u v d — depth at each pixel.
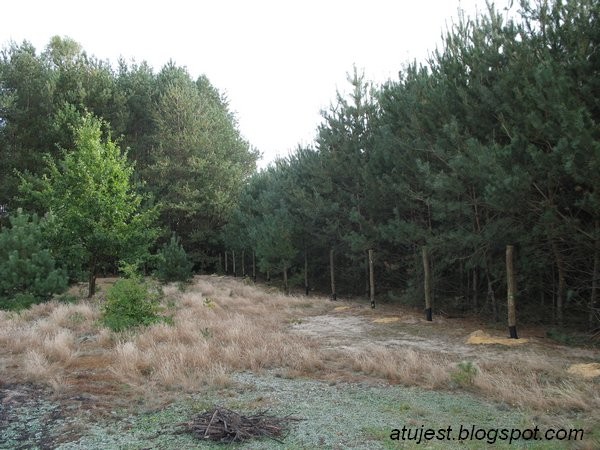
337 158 19.64
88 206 18.39
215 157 36.12
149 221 20.03
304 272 23.45
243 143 43.38
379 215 17.58
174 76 40.41
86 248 18.69
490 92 11.15
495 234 11.42
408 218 16.89
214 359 8.62
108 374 7.94
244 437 5.12
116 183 18.98
